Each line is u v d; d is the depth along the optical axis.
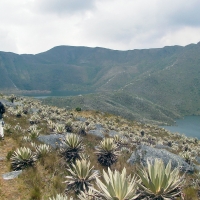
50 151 8.28
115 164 8.15
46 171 6.75
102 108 136.12
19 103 32.12
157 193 3.06
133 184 3.15
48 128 16.08
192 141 44.91
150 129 56.81
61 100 148.88
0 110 9.47
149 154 9.80
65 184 5.97
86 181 5.43
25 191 5.45
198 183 6.97
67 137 7.98
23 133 11.92
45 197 5.29
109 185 2.96
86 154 8.34
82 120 32.44
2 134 9.45
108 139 8.15
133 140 19.53
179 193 3.18
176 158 10.32
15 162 6.79
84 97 155.75
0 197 5.00
